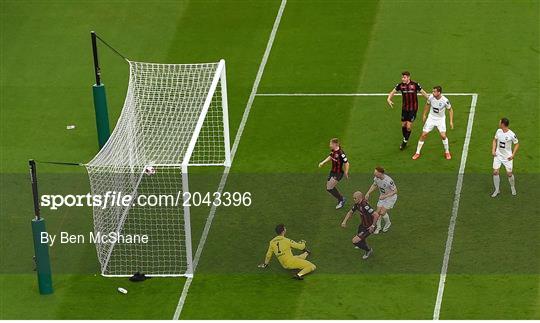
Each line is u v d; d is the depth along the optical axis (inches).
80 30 3398.1
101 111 2881.4
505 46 3253.0
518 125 2945.4
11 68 3260.3
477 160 2824.8
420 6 3435.0
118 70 3230.8
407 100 2802.7
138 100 3048.7
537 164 2802.7
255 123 3002.0
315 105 3061.0
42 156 2925.7
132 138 2842.0
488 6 3420.3
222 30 3380.9
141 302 2432.3
